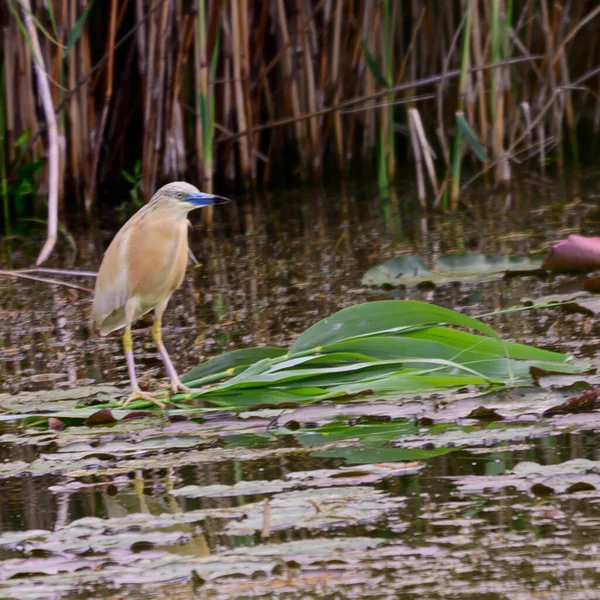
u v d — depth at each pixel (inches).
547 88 786.2
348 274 504.1
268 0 766.5
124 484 253.9
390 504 222.8
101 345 416.5
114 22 661.3
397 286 468.1
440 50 808.9
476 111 757.9
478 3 740.0
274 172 820.6
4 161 691.4
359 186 761.0
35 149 719.1
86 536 218.7
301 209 692.7
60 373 373.7
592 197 635.5
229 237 628.4
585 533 204.5
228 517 225.1
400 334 338.0
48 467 269.4
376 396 313.6
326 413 299.4
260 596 188.4
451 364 315.3
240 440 284.4
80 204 730.2
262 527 215.3
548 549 198.7
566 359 326.3
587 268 458.6
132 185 796.6
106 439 290.7
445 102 813.2
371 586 189.2
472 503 223.8
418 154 663.1
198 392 324.8
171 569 200.2
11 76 693.9
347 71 796.0
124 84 747.4
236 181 804.6
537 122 727.7
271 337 398.3
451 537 207.3
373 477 241.8
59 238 649.6
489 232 566.6
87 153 716.7
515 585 185.6
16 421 320.2
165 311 470.0
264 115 820.0
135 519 225.6
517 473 236.7
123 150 774.5
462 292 447.2
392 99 735.7
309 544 207.3
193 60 751.7
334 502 226.4
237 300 473.7
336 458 261.4
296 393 323.9
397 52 805.9
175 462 266.4
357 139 853.2
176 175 724.7
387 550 203.3
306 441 278.4
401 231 595.5
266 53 797.9
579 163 767.1
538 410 284.5
